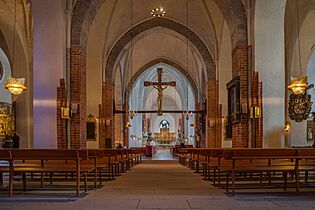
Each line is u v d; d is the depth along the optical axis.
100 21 21.86
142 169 17.47
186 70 33.22
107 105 24.22
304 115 18.56
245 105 14.61
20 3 18.11
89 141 22.16
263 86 14.05
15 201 7.30
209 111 24.47
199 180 11.68
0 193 8.52
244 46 14.87
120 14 23.27
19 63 19.02
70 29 14.56
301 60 19.08
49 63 13.90
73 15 14.68
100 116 22.52
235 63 15.38
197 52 25.67
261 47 14.16
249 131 14.50
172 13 23.91
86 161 10.48
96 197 7.79
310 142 20.47
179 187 9.64
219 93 23.61
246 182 10.79
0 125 19.77
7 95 22.42
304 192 8.45
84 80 15.41
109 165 11.58
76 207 6.61
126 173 14.89
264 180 11.26
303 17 17.91
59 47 13.89
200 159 13.26
